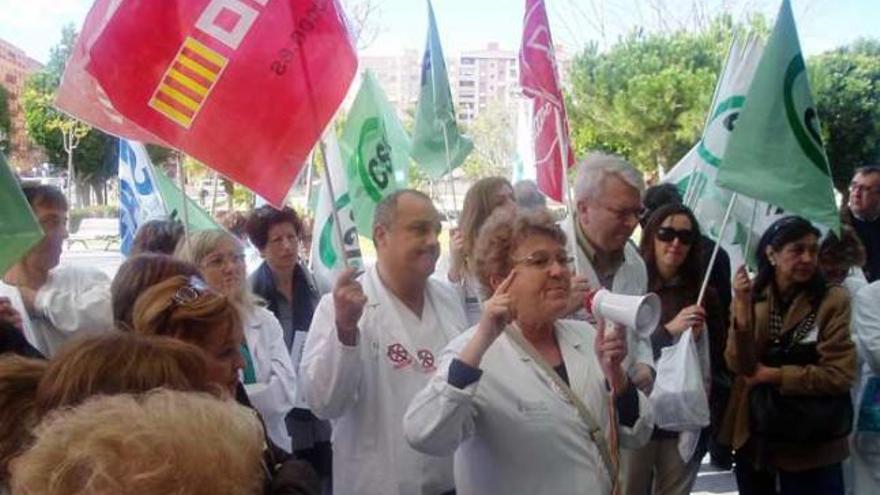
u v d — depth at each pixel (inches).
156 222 182.4
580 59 901.8
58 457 45.4
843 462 169.6
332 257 216.7
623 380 103.8
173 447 46.1
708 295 169.0
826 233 182.4
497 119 1151.0
